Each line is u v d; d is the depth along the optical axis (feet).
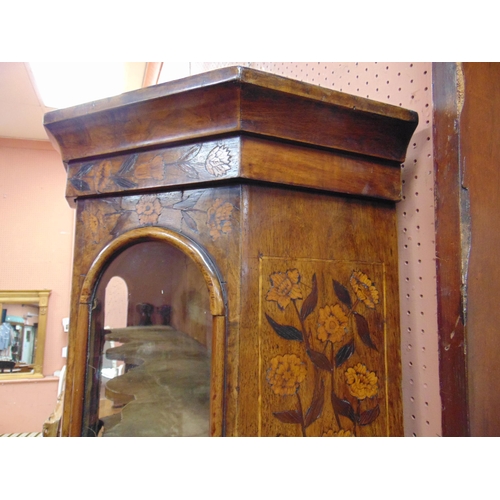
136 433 1.89
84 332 2.06
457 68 1.95
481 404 1.83
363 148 2.01
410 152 2.32
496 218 2.00
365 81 2.62
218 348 1.69
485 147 2.00
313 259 1.90
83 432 2.02
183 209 1.89
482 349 1.87
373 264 2.08
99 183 2.07
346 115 1.89
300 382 1.80
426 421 2.16
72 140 2.12
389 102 2.44
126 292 2.11
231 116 1.70
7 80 7.41
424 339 2.20
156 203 1.96
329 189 1.93
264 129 1.74
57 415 3.52
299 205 1.90
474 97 1.98
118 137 1.99
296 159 1.84
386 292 2.10
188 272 1.97
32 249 10.30
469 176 1.91
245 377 1.69
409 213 2.32
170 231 1.89
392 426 2.01
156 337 2.04
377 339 2.03
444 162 1.96
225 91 1.67
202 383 1.83
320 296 1.90
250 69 1.63
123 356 2.08
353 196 2.04
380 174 2.09
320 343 1.87
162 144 1.89
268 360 1.74
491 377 1.89
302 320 1.84
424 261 2.22
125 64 7.01
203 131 1.78
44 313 10.19
